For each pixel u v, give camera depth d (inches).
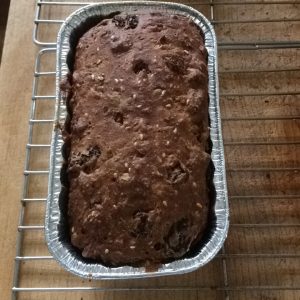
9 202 8.8
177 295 8.0
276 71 9.8
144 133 7.3
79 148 7.5
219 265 8.2
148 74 7.7
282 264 8.2
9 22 10.6
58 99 8.1
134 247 6.9
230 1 10.7
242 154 9.1
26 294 8.0
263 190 8.8
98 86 7.8
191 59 8.1
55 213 7.4
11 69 10.1
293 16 10.5
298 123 9.4
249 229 8.5
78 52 8.5
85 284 8.1
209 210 7.5
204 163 7.4
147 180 7.0
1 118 9.6
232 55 10.1
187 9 9.0
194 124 7.6
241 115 9.5
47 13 10.6
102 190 7.0
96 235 7.0
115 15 8.8
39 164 9.1
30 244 8.5
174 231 7.0
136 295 8.0
